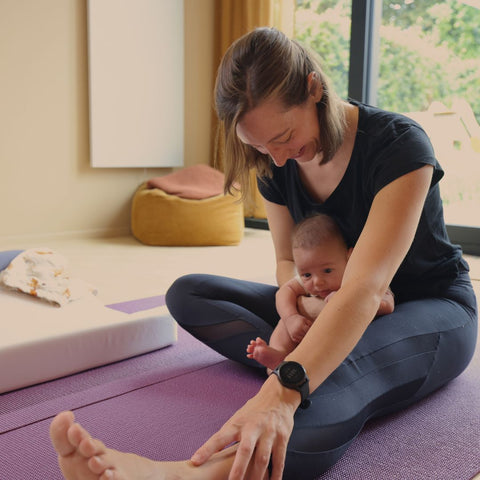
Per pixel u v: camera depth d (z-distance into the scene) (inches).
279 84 40.0
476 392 60.1
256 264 137.7
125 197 188.9
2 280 84.3
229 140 48.0
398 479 43.2
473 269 131.3
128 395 57.5
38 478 42.6
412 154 44.7
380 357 47.9
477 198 151.9
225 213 164.1
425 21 152.6
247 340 60.6
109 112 176.9
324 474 43.8
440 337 52.9
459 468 44.9
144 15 181.3
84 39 172.1
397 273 57.2
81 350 65.3
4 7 156.7
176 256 148.3
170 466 33.8
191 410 54.1
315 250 54.3
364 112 50.1
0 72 158.1
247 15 190.1
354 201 51.9
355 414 42.8
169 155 194.2
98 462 29.7
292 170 55.7
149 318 71.2
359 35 159.9
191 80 201.6
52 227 173.5
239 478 32.2
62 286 82.5
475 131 148.9
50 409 54.2
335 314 38.1
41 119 167.0
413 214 43.0
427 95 155.5
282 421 34.9
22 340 61.1
